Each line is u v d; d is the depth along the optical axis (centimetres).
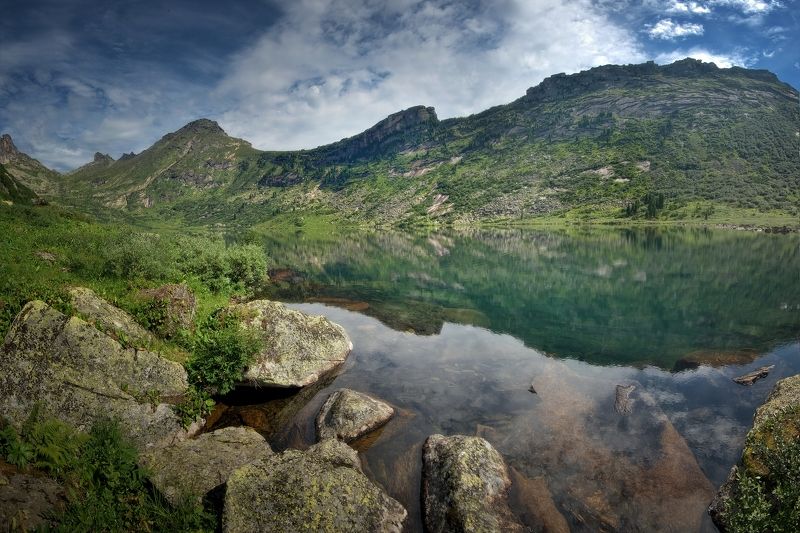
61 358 1178
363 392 1644
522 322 2755
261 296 3503
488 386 1688
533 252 7556
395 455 1234
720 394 1593
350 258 7225
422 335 2422
